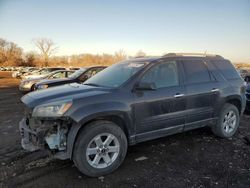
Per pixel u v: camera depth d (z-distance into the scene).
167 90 4.39
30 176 3.71
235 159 4.34
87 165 3.62
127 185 3.47
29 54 90.81
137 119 4.06
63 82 9.45
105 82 4.48
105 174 3.76
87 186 3.43
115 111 3.79
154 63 4.46
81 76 9.74
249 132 5.99
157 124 4.30
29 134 3.83
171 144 5.05
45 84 9.28
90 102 3.65
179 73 4.71
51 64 87.50
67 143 3.55
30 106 3.68
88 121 3.71
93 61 80.19
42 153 4.57
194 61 5.07
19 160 4.28
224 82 5.34
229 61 5.82
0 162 4.20
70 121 3.55
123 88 4.02
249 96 8.02
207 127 5.92
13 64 90.19
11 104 10.80
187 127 4.77
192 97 4.71
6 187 3.39
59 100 3.59
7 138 5.49
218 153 4.61
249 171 3.89
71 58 84.94
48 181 3.56
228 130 5.50
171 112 4.45
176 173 3.81
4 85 23.38
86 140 3.60
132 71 4.39
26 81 14.67
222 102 5.25
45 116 3.52
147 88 4.00
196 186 3.44
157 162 4.20
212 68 5.32
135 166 4.05
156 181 3.57
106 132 3.75
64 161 4.23
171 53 4.93
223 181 3.57
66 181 3.57
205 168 3.98
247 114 8.19
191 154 4.55
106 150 3.78
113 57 69.50
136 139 4.14
